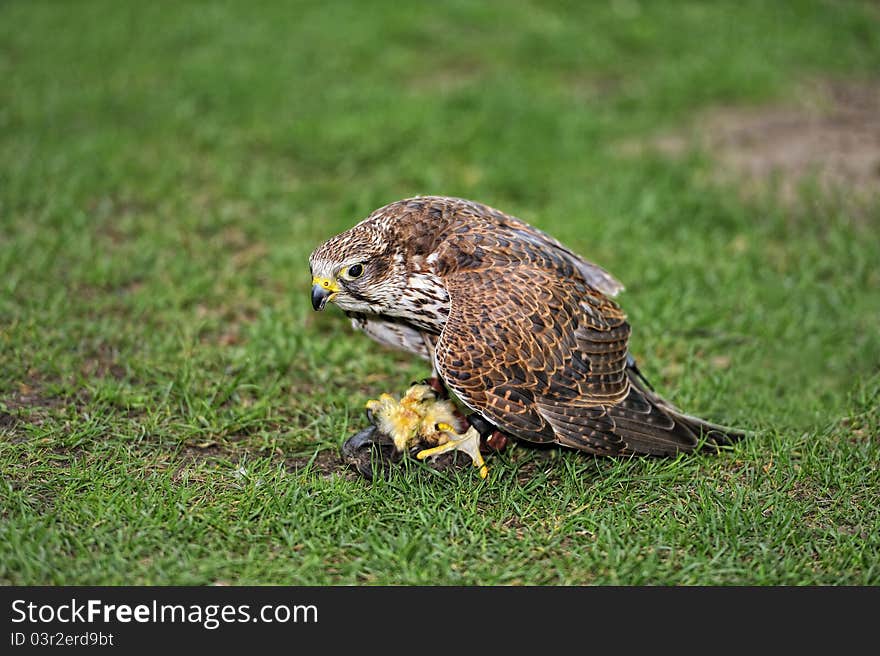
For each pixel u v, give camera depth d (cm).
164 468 995
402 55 2291
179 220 1558
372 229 990
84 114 1962
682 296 1358
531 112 1942
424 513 912
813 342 1248
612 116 1980
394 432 977
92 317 1279
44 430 1026
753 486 976
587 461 1007
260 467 991
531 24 2453
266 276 1413
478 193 1669
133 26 2427
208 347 1221
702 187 1672
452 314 919
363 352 1233
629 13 2514
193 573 840
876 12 2508
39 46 2302
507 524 923
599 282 1027
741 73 2133
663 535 895
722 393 1148
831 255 1461
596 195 1648
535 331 917
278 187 1672
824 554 880
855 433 1081
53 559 837
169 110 1962
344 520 906
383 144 1816
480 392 906
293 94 2041
